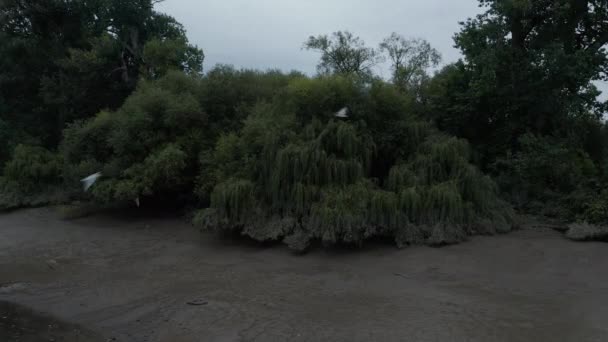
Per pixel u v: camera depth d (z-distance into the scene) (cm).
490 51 1538
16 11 2992
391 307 898
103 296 1082
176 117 1691
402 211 1259
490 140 1708
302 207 1293
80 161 1952
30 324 939
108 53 2903
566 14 1611
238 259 1283
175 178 1661
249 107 1761
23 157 2280
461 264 1086
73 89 2862
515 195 1482
